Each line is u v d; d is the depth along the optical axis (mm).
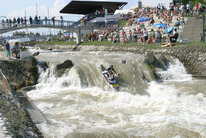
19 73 18641
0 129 7070
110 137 8680
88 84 17062
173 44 23922
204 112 11555
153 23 35906
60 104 13227
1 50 30281
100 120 10680
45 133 8594
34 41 53938
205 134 8852
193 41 24547
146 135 8914
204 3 45781
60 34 55656
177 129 9281
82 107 12648
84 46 36938
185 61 21406
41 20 35250
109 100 13867
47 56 27234
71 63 19172
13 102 11281
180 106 12555
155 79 18172
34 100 14148
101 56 24922
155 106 12672
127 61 19656
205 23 28812
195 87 16125
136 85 16500
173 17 35750
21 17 33375
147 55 19969
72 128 9492
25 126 8375
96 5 52812
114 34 35844
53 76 18375
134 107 12570
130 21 40281
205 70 19891
